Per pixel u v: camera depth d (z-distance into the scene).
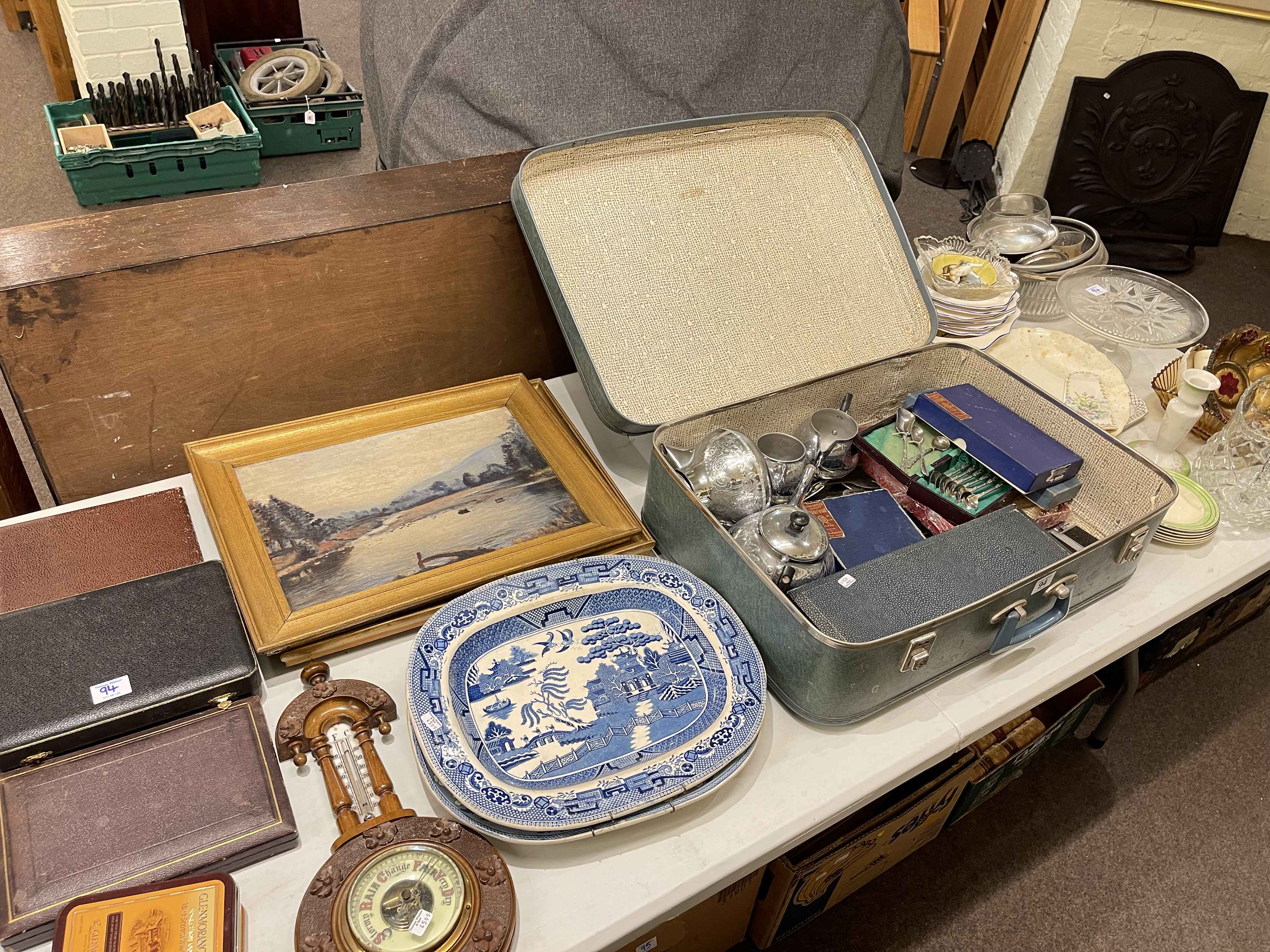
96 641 1.00
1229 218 3.61
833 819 1.02
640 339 1.35
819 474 1.37
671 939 1.25
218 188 3.25
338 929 0.82
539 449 1.36
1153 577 1.33
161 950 0.80
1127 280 1.78
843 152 1.53
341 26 4.46
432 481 1.29
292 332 1.33
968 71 3.73
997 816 1.74
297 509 1.22
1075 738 1.88
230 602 1.06
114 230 1.21
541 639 1.09
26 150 3.34
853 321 1.49
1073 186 3.39
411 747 1.03
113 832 0.89
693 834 0.97
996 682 1.16
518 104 1.56
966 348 1.43
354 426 1.34
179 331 1.24
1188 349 1.78
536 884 0.91
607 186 1.37
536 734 1.00
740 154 1.46
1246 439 1.45
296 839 0.92
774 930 1.43
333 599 1.12
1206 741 1.90
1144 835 1.73
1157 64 3.18
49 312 1.13
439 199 1.36
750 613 1.10
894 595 1.09
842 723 1.07
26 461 2.05
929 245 1.83
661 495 1.21
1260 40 3.10
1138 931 1.59
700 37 1.59
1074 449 1.36
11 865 0.85
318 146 3.64
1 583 1.11
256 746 0.97
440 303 1.42
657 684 1.05
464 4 1.58
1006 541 1.19
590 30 1.58
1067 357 1.64
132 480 1.34
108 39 3.19
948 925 1.58
